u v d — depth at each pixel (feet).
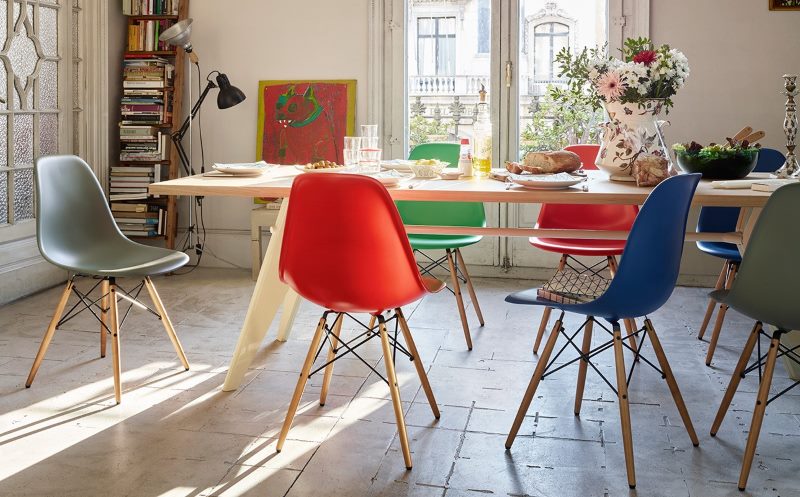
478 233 11.44
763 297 8.72
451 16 18.48
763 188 9.85
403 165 12.47
